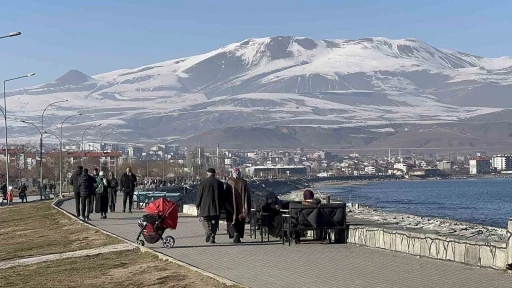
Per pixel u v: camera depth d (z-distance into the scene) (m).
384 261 18.44
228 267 18.08
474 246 17.58
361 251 20.72
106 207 37.72
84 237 27.94
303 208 22.67
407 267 17.30
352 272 16.70
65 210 47.78
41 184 94.69
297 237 23.11
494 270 16.55
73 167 152.38
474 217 86.69
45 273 19.19
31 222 40.47
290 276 16.34
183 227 30.84
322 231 23.72
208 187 23.89
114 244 24.59
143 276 17.45
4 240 31.28
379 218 64.38
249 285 15.15
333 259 19.05
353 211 83.06
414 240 19.78
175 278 16.72
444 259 18.52
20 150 171.62
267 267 17.89
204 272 17.00
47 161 153.75
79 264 20.41
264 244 23.20
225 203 24.30
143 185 97.94
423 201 134.75
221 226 30.75
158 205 23.52
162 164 192.12
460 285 14.57
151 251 21.36
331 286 14.83
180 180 169.50
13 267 21.33
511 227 16.22
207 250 21.92
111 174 44.09
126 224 33.50
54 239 28.45
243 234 24.50
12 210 56.41
